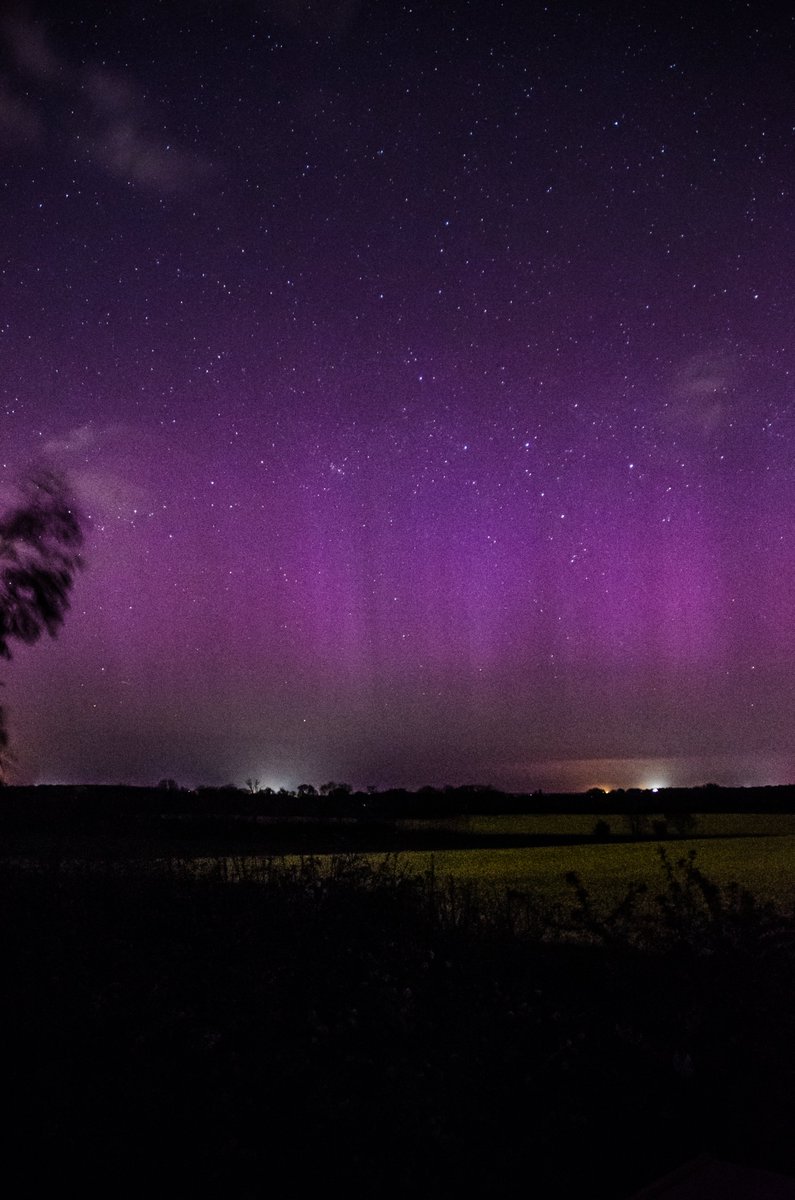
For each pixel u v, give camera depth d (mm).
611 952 5258
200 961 5426
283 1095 3684
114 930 6113
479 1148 3396
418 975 5207
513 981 5180
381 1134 3436
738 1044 4129
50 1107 3383
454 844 14859
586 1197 3135
